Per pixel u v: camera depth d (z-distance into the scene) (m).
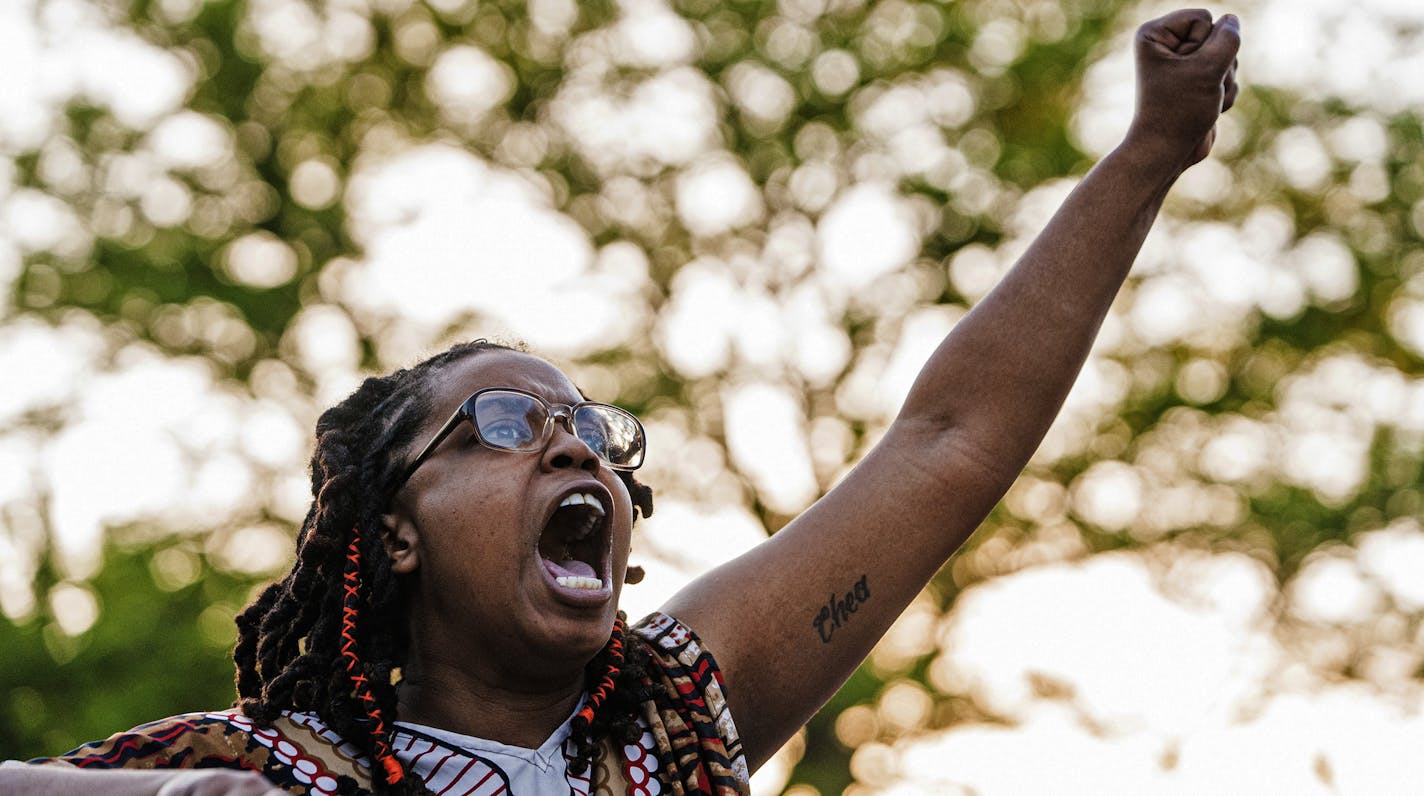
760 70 16.31
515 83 16.61
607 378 15.79
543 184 16.44
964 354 2.84
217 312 15.66
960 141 16.23
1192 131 2.87
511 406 2.45
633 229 16.38
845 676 2.70
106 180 15.91
